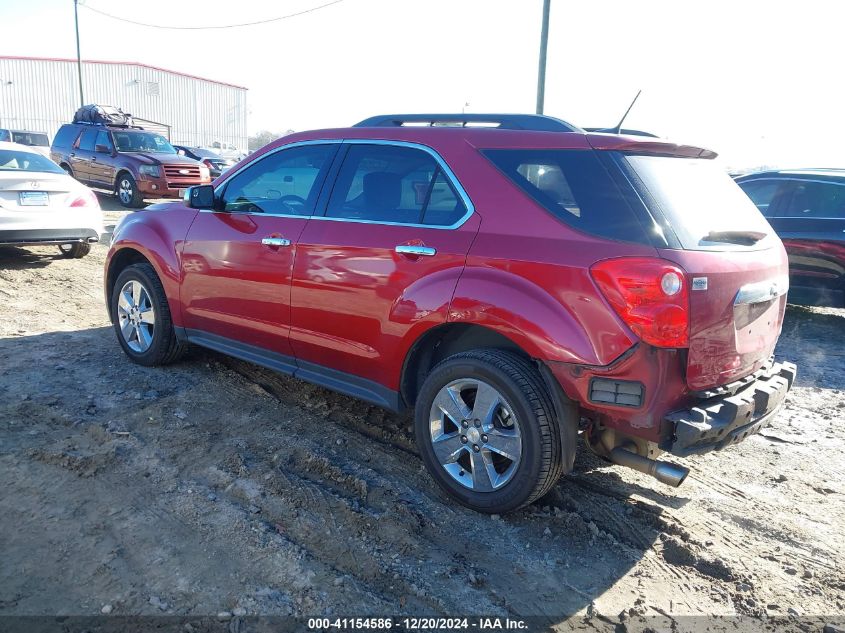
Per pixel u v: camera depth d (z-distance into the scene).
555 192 3.23
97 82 49.16
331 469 3.75
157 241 5.02
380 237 3.71
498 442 3.27
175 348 5.19
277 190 4.41
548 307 3.06
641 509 3.57
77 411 4.34
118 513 3.26
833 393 5.76
